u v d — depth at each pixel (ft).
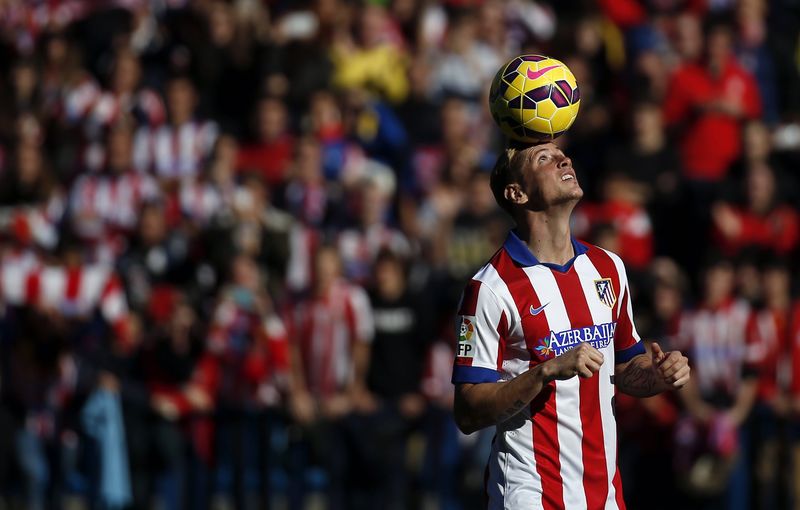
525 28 152.87
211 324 100.37
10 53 156.25
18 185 127.85
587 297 51.83
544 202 51.49
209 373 99.91
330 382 101.65
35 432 102.83
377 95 137.49
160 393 100.17
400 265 103.60
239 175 126.82
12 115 146.00
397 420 99.96
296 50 137.39
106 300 106.11
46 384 102.94
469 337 51.49
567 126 52.42
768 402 99.09
